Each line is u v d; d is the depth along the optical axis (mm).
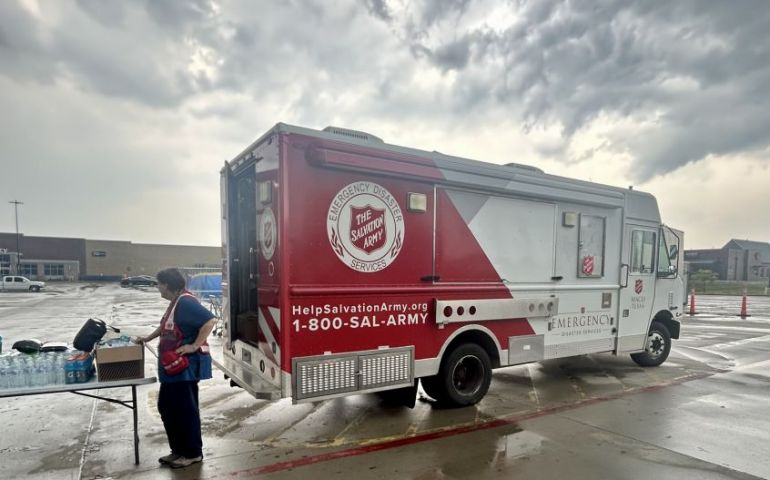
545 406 5180
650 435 4281
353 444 4016
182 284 3604
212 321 3553
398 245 4355
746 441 4145
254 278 4570
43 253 51188
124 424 4492
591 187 5941
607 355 8328
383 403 5211
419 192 4484
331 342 3961
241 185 4824
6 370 3105
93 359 3547
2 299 24562
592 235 6027
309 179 3852
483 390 5062
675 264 7480
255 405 5117
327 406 5082
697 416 4852
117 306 19422
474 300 4863
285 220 3725
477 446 3990
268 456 3748
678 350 9039
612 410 5035
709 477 3424
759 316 16031
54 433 4242
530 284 5359
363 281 4137
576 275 5848
